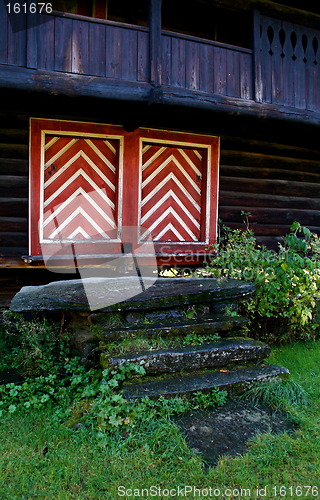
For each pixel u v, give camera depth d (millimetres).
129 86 4312
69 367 3689
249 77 5055
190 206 5625
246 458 2520
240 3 4969
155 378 3256
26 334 4027
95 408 2906
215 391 3174
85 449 2637
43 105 4258
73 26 4176
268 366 3611
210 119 4871
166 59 4559
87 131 4918
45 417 3043
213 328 3766
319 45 5520
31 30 3988
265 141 6023
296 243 4543
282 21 5250
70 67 4160
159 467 2480
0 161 4738
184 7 6492
